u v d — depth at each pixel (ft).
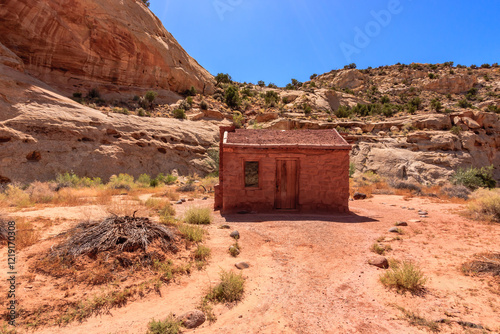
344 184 39.73
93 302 13.56
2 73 91.71
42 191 48.55
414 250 22.54
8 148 78.13
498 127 154.81
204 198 55.11
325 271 18.63
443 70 469.57
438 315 13.07
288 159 40.45
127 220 21.26
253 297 15.17
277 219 33.96
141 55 164.55
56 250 17.16
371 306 14.14
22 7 117.39
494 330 11.72
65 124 93.25
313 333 11.91
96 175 92.79
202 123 157.89
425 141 141.28
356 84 447.01
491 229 28.94
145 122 124.06
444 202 50.72
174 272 17.25
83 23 136.46
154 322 12.15
